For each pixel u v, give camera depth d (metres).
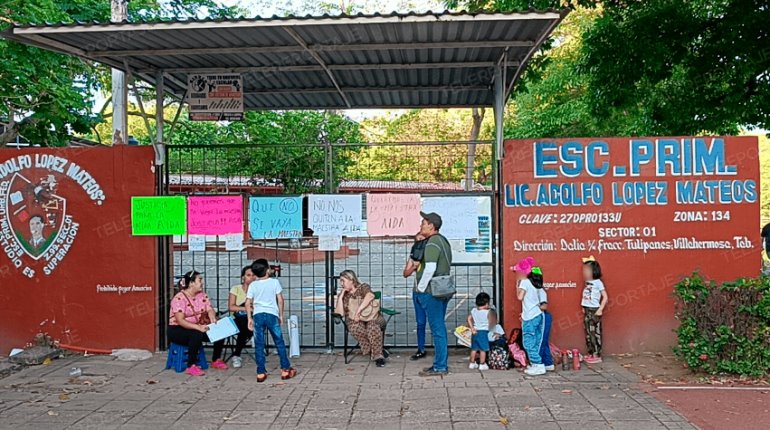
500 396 7.02
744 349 7.48
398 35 7.75
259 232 9.03
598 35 13.37
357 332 8.61
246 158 11.81
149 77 9.86
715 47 12.79
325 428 6.14
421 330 8.90
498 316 8.78
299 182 12.16
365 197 8.93
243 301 8.72
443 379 7.78
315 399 7.07
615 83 13.30
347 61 9.04
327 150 9.09
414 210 8.88
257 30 7.53
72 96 12.85
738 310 7.49
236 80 9.53
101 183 9.33
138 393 7.41
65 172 9.38
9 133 13.07
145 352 9.17
